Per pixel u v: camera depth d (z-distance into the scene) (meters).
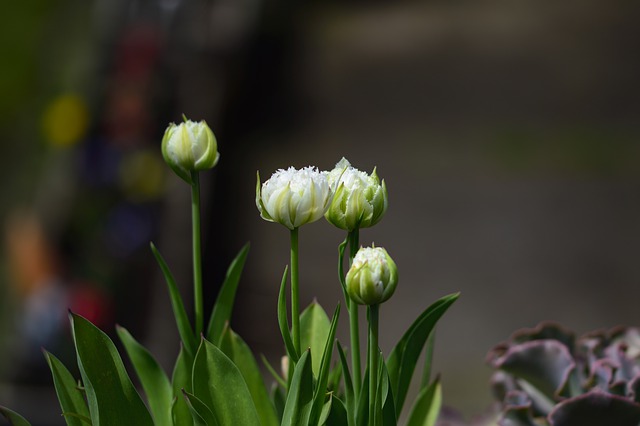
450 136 13.12
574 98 14.43
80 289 4.83
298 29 15.13
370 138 13.04
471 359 7.26
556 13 17.73
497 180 11.52
